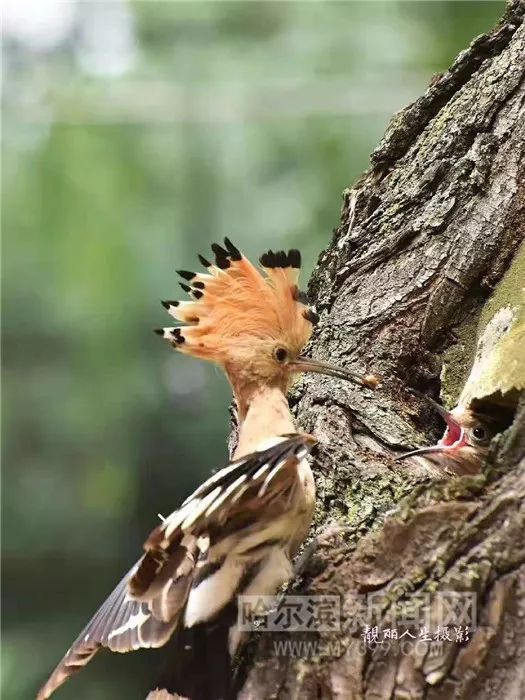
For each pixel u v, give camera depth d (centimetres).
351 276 488
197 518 455
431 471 475
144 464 690
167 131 688
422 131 492
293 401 484
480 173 484
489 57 489
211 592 459
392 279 486
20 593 719
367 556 461
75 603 710
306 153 662
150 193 698
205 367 680
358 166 646
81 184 708
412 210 488
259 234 664
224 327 466
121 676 655
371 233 489
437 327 484
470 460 475
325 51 653
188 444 681
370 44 644
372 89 646
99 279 709
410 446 479
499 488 459
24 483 740
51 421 714
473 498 460
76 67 683
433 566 459
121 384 704
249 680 460
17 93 685
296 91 661
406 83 637
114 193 704
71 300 715
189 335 465
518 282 480
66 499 718
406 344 484
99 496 708
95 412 705
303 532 462
